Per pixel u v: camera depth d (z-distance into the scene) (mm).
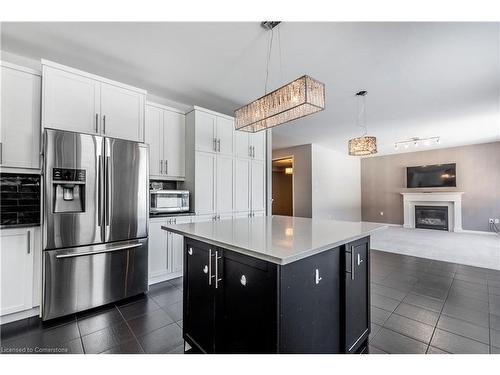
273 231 1624
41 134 2205
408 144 6504
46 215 2016
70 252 2129
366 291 1756
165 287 2799
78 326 1980
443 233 6320
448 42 2193
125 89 2648
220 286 1437
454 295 2559
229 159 3676
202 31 2059
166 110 3252
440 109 3910
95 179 2260
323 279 1387
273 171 9617
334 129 5098
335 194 7562
